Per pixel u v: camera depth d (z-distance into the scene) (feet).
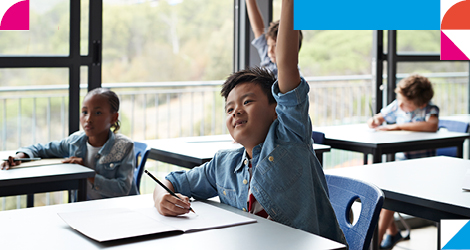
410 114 10.44
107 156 7.20
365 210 4.07
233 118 3.98
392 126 10.24
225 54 31.94
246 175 4.11
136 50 30.99
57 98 13.39
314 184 3.87
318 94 16.66
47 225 3.59
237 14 11.10
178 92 15.56
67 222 3.57
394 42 12.40
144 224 3.49
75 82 9.04
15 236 3.34
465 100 17.28
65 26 8.99
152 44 31.27
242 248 3.04
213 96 16.22
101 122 7.33
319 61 26.40
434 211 4.72
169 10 31.30
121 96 14.74
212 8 31.58
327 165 15.74
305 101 3.70
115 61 30.71
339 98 16.98
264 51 10.23
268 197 3.80
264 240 3.18
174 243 3.15
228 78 4.14
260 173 3.85
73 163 7.01
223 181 4.29
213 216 3.76
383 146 8.43
